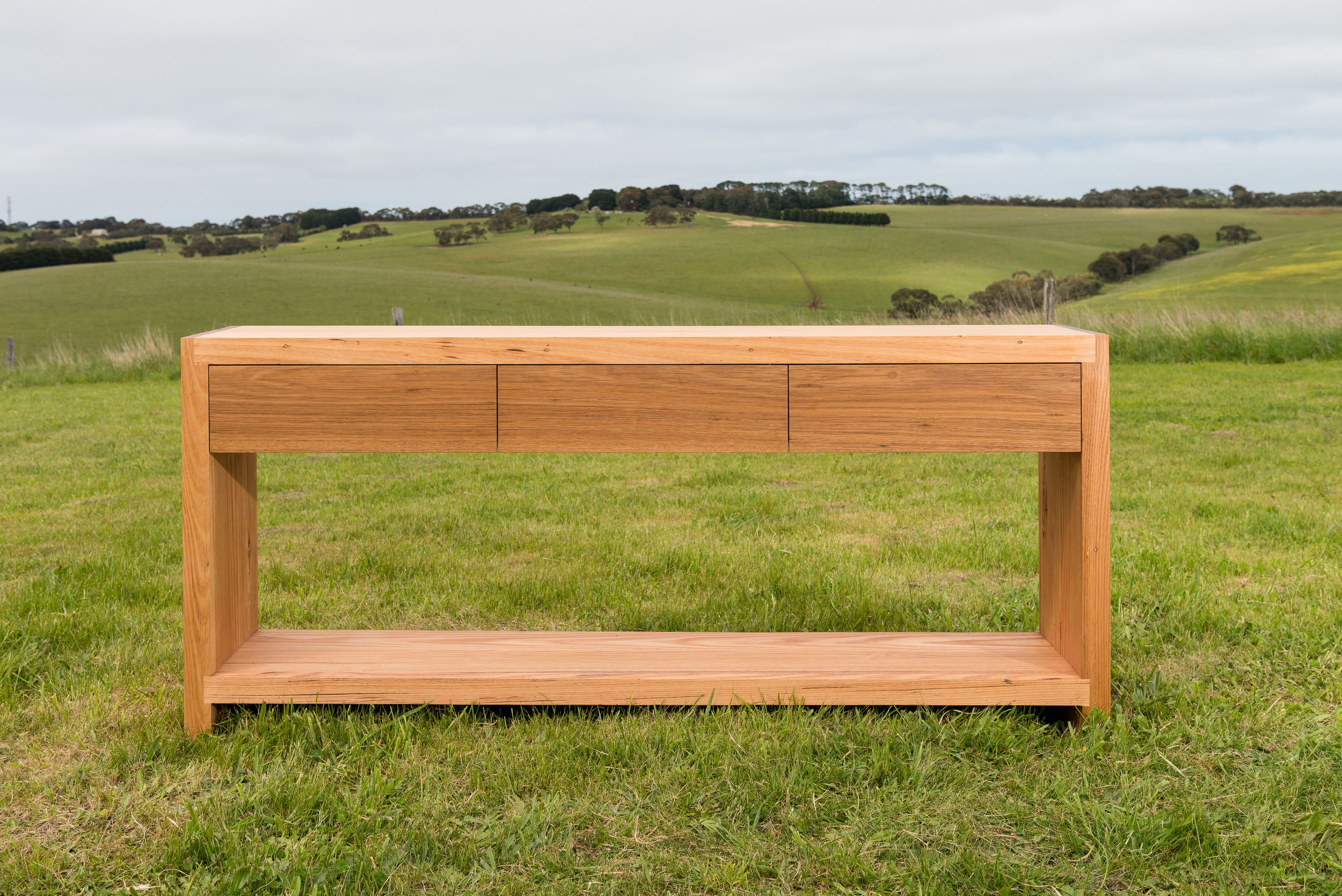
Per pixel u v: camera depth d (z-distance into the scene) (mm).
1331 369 9688
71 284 45031
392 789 1652
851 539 3561
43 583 2977
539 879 1411
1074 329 2066
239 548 2129
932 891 1365
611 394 1890
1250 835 1493
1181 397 7754
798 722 1873
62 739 1877
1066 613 2031
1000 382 1867
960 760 1768
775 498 4352
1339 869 1414
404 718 1906
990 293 48656
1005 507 4051
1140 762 1748
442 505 4320
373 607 2758
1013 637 2223
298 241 93312
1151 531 3496
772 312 39625
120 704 2041
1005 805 1611
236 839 1497
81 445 6508
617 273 59156
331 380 1883
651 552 3340
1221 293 40812
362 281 47688
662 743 1820
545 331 2160
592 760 1769
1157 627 2422
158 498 4566
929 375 1871
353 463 5680
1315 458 5094
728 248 66438
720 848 1494
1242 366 10273
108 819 1591
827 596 2791
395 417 1892
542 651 2125
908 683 1928
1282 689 2057
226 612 2037
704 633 2275
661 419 1893
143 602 2816
